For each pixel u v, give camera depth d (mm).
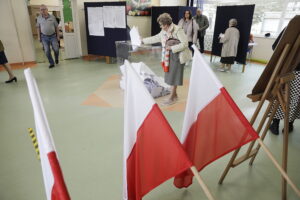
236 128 1188
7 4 5004
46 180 738
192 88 1319
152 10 6613
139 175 1008
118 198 1627
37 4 9078
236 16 5062
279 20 5941
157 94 3447
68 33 6012
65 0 5707
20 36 5348
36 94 763
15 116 2850
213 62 6203
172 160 855
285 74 1384
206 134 1342
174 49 2754
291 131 2557
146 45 3469
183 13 6145
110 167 1947
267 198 1646
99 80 4379
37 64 5641
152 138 912
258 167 1973
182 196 1652
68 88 3916
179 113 2986
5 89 3816
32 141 2309
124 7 5074
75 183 1763
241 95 3684
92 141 2326
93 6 5523
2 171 1881
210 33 7398
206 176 1856
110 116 2889
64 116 2871
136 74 946
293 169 1944
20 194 1655
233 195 1665
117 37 5406
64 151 2154
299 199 1635
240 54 5172
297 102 2195
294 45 1244
